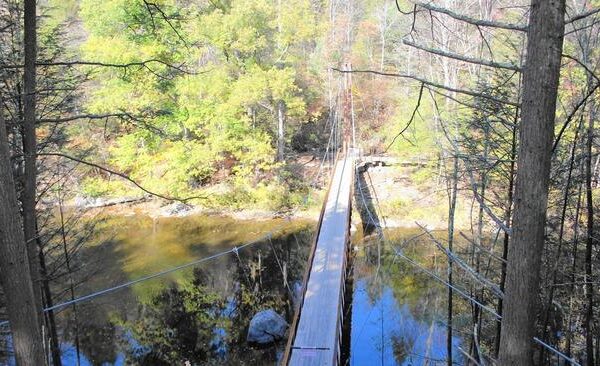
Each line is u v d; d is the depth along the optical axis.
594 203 6.52
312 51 22.50
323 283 7.89
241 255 13.41
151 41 12.38
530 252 2.04
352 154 18.14
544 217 2.03
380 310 10.22
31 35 4.27
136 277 11.69
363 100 19.73
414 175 15.85
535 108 1.95
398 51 20.31
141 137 14.30
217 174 18.47
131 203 17.28
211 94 15.73
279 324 8.97
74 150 10.37
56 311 9.55
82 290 10.80
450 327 6.41
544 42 1.90
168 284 11.42
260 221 16.17
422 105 13.34
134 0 9.97
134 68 12.19
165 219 16.14
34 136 4.46
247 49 15.92
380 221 15.32
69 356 8.47
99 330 9.36
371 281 11.79
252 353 8.56
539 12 1.90
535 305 2.10
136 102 12.92
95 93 13.34
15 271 2.35
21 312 2.39
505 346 2.18
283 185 17.80
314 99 20.06
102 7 12.14
